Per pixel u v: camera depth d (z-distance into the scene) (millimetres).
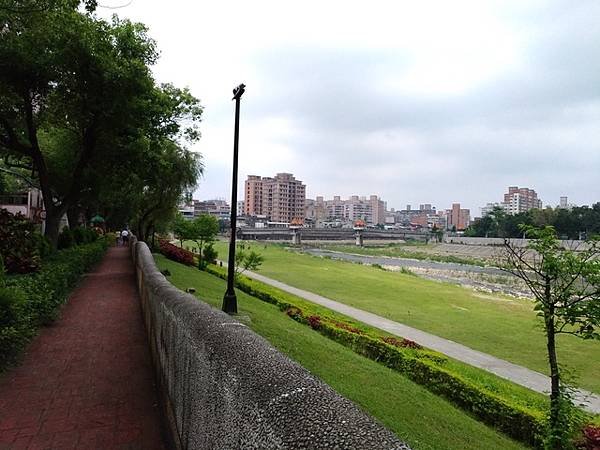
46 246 14680
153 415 4703
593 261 6988
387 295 33562
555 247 7426
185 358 3154
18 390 5418
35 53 14297
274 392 1596
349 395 8461
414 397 9594
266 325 13094
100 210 42281
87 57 14531
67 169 22109
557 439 7207
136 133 17766
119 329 8742
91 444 4031
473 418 9742
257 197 174250
